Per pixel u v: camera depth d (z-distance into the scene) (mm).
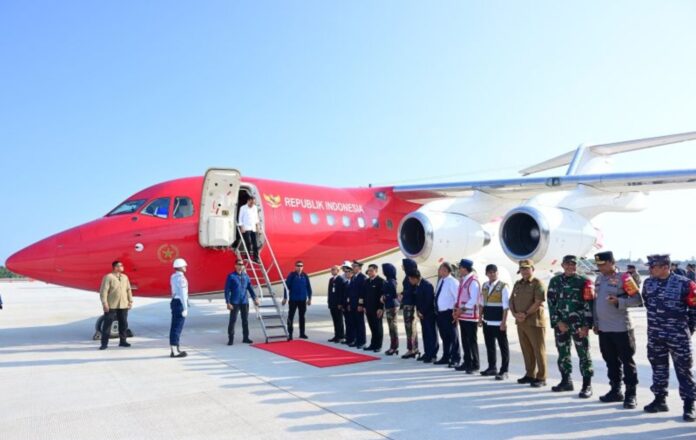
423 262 11375
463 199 12188
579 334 6516
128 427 5184
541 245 9797
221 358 8914
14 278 80938
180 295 9047
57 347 10094
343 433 5031
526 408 5965
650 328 5723
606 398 6230
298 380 7289
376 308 9812
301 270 11344
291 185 13109
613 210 11422
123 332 10195
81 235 10570
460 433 5062
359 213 13836
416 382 7254
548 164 15711
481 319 7902
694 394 5465
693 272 17797
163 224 11062
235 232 11594
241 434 4973
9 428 5160
